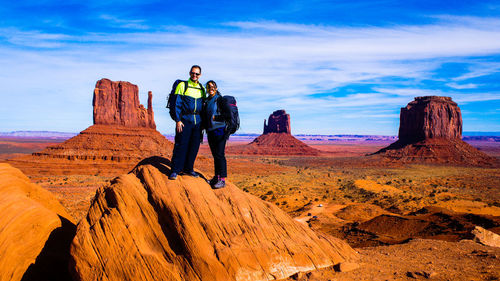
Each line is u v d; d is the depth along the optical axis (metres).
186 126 6.93
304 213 46.62
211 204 6.53
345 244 8.05
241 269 5.93
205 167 118.69
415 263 7.89
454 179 109.12
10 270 5.62
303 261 6.66
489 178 113.19
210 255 5.88
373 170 148.75
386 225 28.27
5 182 6.50
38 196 7.29
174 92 6.88
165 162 7.25
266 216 6.98
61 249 6.48
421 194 71.75
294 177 115.06
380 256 8.43
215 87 7.02
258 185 87.12
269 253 6.32
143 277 5.53
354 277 6.59
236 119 7.04
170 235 6.05
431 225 25.97
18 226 5.96
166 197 6.24
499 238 15.44
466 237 15.74
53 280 6.21
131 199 6.16
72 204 42.41
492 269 7.43
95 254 5.61
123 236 5.77
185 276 5.68
